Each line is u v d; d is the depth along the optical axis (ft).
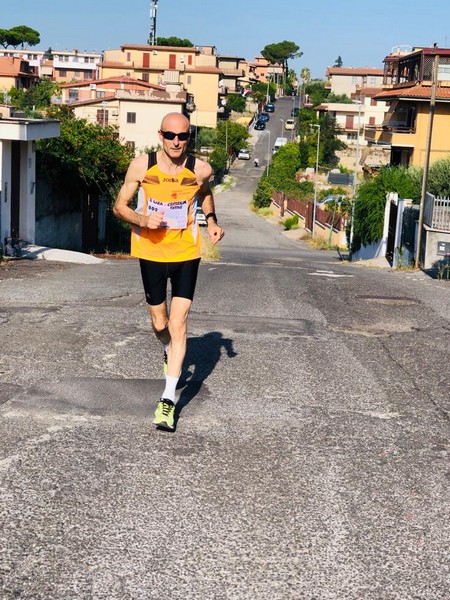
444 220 77.00
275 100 607.37
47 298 35.35
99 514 12.71
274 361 23.73
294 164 321.52
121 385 20.24
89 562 11.17
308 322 31.32
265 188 275.80
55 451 15.42
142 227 16.89
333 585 10.80
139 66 412.77
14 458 14.96
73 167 80.69
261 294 40.24
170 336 18.34
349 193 237.86
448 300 40.50
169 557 11.40
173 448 15.85
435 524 12.85
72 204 85.71
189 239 17.15
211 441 16.37
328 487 14.20
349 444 16.56
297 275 56.39
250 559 11.43
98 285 41.50
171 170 16.81
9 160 59.57
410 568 11.36
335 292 42.70
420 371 23.22
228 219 234.99
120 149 87.51
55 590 10.41
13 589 10.41
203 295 38.47
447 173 107.86
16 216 64.75
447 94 167.32
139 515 12.73
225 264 71.61
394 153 189.57
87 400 18.84
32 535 11.91
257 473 14.74
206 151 352.28
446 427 18.01
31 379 20.51
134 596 10.34
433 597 10.60
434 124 170.19
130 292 38.78
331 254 148.15
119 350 24.26
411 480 14.70
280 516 12.91
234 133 375.25
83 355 23.45
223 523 12.57
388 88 215.92
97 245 98.89
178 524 12.47
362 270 73.72
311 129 331.16
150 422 17.42
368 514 13.12
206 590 10.55
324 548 11.86
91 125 85.92
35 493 13.41
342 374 22.45
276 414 18.39
